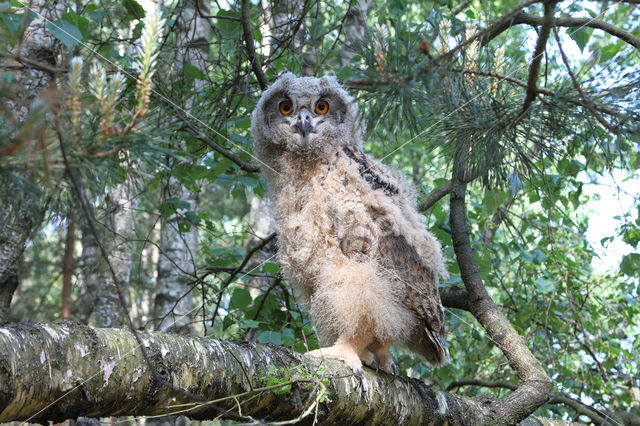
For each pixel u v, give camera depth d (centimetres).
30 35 482
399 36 269
